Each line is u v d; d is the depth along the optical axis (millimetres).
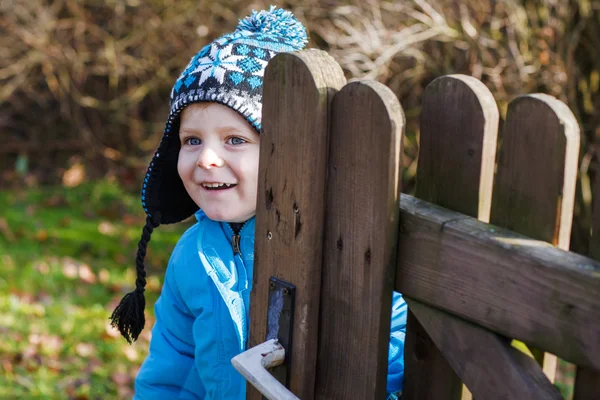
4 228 5164
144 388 1662
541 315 949
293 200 1188
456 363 1067
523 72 4367
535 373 996
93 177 6465
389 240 1093
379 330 1120
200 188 1487
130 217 5559
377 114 1070
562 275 923
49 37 6301
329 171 1160
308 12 4980
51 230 5223
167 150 1632
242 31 1565
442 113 1085
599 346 896
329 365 1208
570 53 4457
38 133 6645
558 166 970
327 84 1130
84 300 4082
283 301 1228
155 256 4801
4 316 3795
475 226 1029
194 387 1637
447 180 1093
